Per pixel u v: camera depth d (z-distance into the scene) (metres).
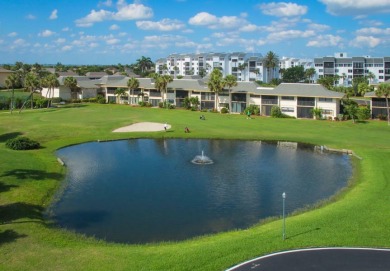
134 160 77.31
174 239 42.25
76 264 32.97
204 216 48.78
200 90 159.88
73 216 48.91
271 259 33.47
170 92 169.38
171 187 60.22
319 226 40.66
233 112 152.12
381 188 55.59
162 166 72.69
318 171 68.94
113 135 101.06
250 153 83.88
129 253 35.41
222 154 82.81
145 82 182.75
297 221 43.06
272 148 89.06
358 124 120.25
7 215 46.09
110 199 54.94
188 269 31.92
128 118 132.00
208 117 136.12
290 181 63.16
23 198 52.75
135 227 45.59
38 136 99.25
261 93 144.75
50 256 34.62
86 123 120.25
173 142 95.69
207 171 69.25
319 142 92.62
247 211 50.31
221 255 34.31
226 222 46.91
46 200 53.94
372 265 32.25
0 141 92.94
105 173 67.88
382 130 109.00
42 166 69.62
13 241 37.97
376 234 38.19
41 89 194.00
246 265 32.50
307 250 35.06
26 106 168.88
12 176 61.75
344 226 40.41
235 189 59.19
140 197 55.75
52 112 149.62
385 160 73.19
